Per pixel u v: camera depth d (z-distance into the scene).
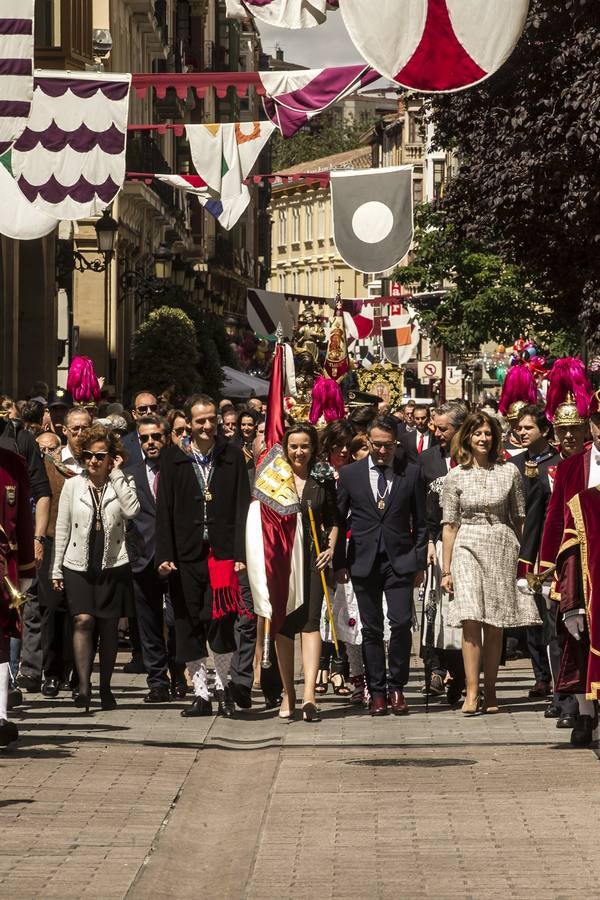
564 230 40.66
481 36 15.24
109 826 13.75
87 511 20.95
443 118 42.06
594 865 12.16
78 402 32.28
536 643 22.31
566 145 36.44
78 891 11.52
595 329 41.53
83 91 23.34
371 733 19.28
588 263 42.28
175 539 20.77
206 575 20.73
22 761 16.92
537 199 39.66
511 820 13.81
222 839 13.75
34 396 33.28
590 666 16.78
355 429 23.72
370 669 20.98
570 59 34.56
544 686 22.41
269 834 13.43
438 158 142.25
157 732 19.28
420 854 12.62
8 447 21.30
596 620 16.73
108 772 16.31
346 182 28.94
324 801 14.79
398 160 170.75
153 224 81.44
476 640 20.73
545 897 11.25
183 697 22.72
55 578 21.14
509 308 72.56
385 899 11.27
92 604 20.98
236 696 21.11
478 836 13.22
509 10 15.25
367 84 25.17
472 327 73.12
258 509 20.47
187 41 112.44
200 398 20.97
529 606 20.72
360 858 12.52
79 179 23.34
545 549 17.61
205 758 17.47
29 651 22.59
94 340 65.75
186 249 99.06
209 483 20.78
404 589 21.00
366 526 20.94
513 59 35.41
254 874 12.06
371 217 28.91
